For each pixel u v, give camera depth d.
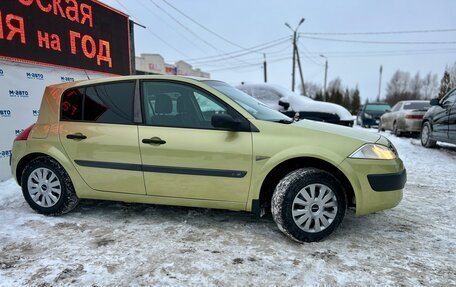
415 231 3.57
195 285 2.58
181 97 3.59
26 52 5.93
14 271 2.77
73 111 3.88
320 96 49.38
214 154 3.35
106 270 2.78
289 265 2.86
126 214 4.02
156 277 2.68
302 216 3.24
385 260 2.96
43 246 3.21
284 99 7.93
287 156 3.23
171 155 3.45
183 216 3.95
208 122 3.48
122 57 8.88
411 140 11.46
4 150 5.58
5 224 3.72
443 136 8.41
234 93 3.88
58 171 3.87
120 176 3.66
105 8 8.09
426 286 2.57
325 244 3.25
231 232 3.51
